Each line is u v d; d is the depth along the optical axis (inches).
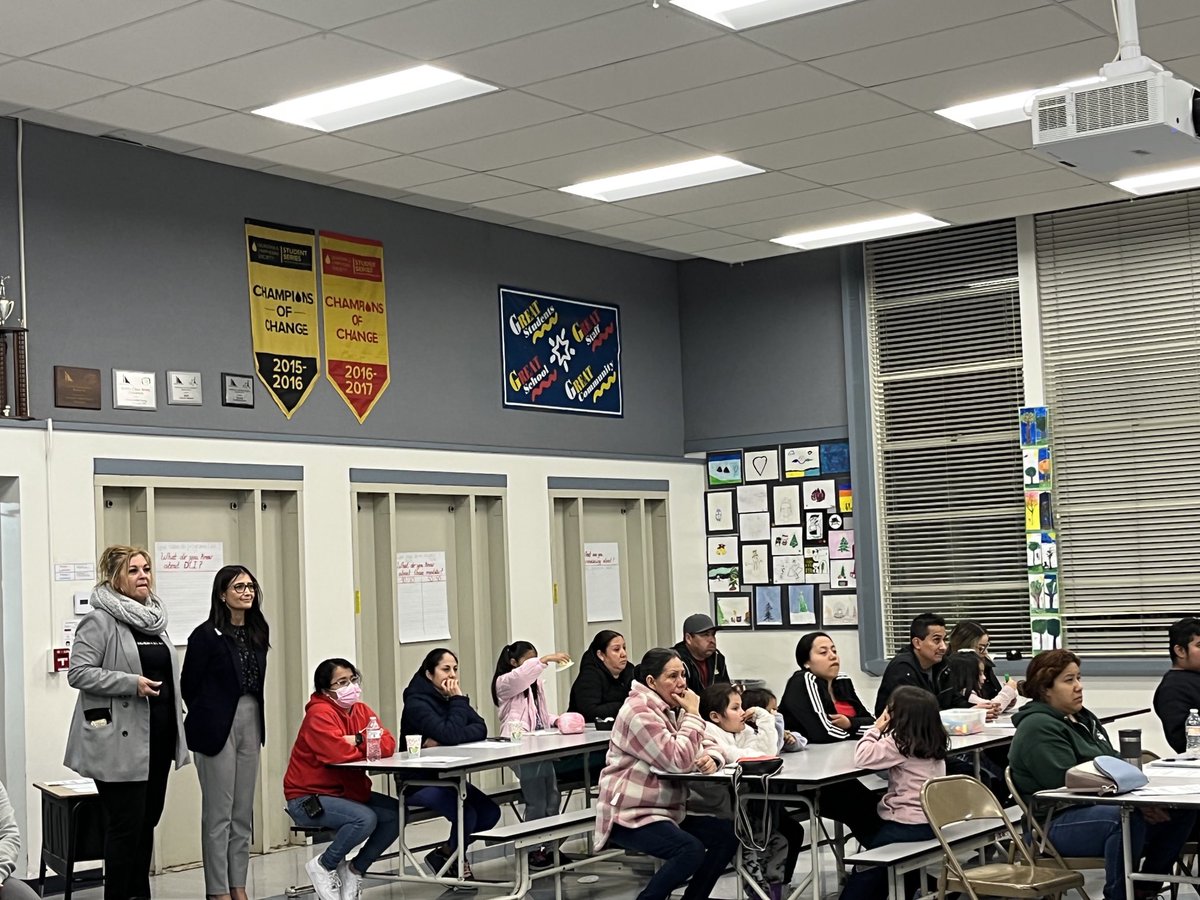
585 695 329.7
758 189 340.2
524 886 250.8
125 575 248.1
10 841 171.2
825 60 252.4
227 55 238.2
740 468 447.8
